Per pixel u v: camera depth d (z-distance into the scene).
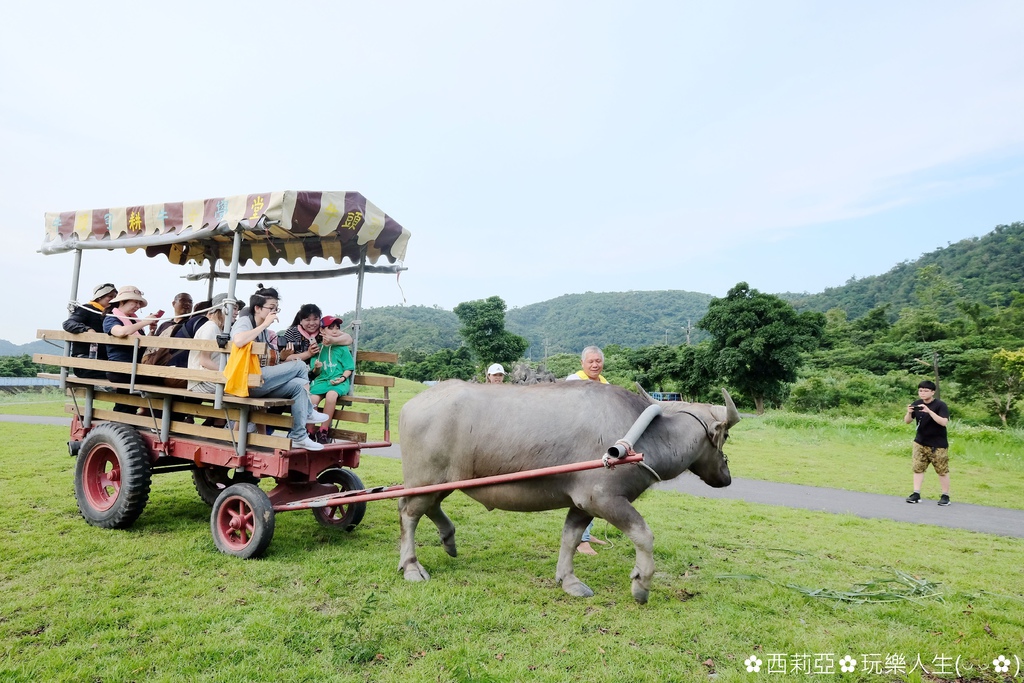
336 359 6.75
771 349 41.62
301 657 3.70
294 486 6.16
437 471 5.20
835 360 55.22
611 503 4.71
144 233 6.12
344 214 5.88
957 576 5.55
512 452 4.93
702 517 7.81
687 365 48.38
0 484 8.20
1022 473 12.84
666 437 5.06
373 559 5.52
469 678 3.48
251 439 5.59
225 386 5.32
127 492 5.93
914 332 56.81
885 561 5.99
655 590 5.09
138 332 6.47
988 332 50.28
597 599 4.86
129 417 6.56
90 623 4.00
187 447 6.02
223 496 5.59
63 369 6.87
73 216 6.73
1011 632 4.30
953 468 13.38
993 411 33.16
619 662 3.79
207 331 5.91
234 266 5.52
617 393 5.06
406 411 5.39
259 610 4.31
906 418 9.69
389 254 6.88
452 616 4.36
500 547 6.20
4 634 3.84
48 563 5.10
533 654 3.84
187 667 3.51
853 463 13.90
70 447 6.86
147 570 5.03
